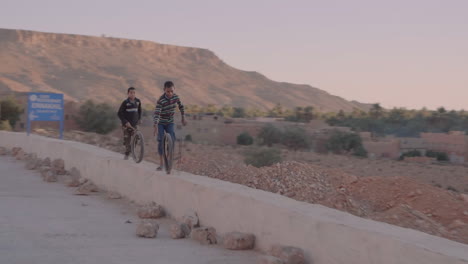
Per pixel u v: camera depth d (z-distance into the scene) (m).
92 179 11.20
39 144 16.12
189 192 7.22
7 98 66.06
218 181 7.45
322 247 4.73
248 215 5.89
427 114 172.00
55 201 8.89
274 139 102.56
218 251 5.56
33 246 5.27
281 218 5.32
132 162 9.91
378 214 7.98
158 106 8.56
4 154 18.66
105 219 7.43
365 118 156.12
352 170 62.50
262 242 5.61
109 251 5.27
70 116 81.56
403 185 9.62
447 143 101.69
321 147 103.75
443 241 4.07
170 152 8.29
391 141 106.38
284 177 11.62
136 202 9.02
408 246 3.87
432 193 8.96
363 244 4.27
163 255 5.23
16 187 10.41
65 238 5.82
